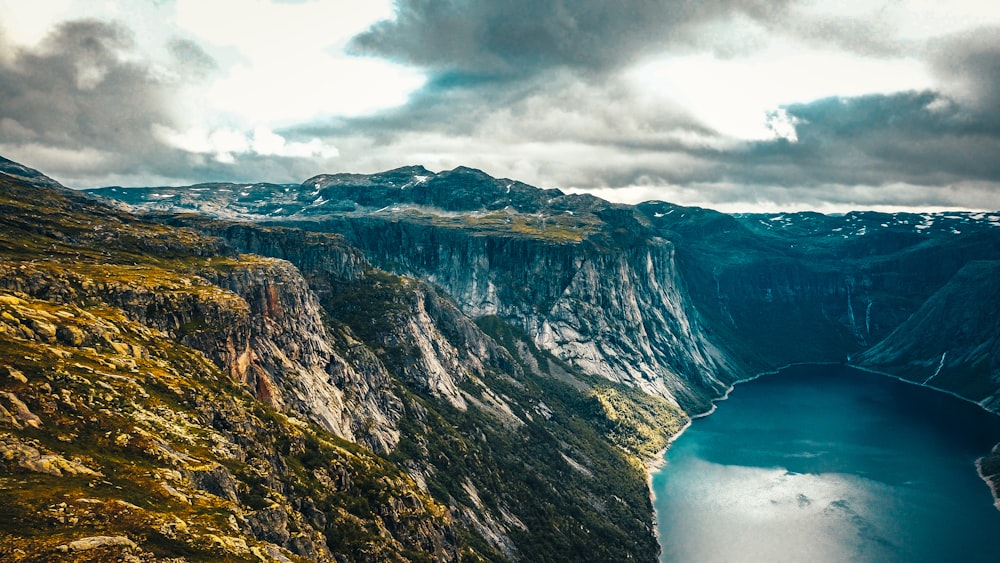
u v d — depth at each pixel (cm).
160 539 9750
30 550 8612
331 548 15112
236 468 13462
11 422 10825
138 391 13625
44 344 13562
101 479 10669
